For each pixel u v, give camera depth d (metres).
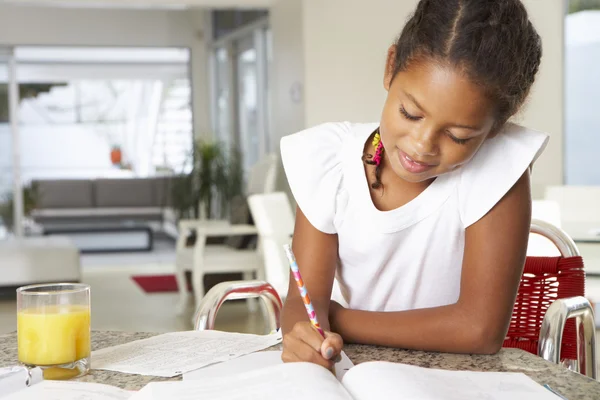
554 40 5.36
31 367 0.94
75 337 0.94
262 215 3.40
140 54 10.57
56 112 11.11
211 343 1.10
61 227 9.06
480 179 1.14
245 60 7.86
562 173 5.40
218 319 4.76
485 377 0.88
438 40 0.93
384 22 5.54
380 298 1.24
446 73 0.93
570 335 1.40
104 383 0.92
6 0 5.83
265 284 1.33
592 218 3.53
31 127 11.04
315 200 1.21
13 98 8.39
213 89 9.05
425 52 0.94
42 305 0.93
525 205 1.14
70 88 11.12
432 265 1.19
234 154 7.44
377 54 5.54
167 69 10.78
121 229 8.93
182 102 10.88
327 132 1.25
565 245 1.50
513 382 0.87
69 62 10.48
